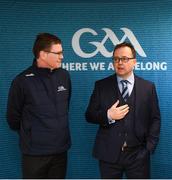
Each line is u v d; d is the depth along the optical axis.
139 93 2.36
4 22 2.93
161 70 2.93
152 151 2.37
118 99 2.37
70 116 3.00
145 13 2.89
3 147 3.03
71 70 2.96
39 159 2.34
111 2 2.90
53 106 2.33
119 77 2.40
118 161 2.35
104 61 2.95
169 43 2.90
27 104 2.33
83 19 2.92
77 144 3.02
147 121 2.40
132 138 2.34
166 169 2.99
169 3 2.87
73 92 2.98
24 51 2.95
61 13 2.92
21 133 2.38
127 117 2.34
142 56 2.92
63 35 2.94
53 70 2.39
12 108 2.35
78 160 3.03
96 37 2.93
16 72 2.97
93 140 3.01
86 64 2.96
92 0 2.91
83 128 3.01
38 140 2.31
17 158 3.04
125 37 2.92
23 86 2.30
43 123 2.31
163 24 2.89
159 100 2.95
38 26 2.93
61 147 2.36
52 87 2.35
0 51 2.95
